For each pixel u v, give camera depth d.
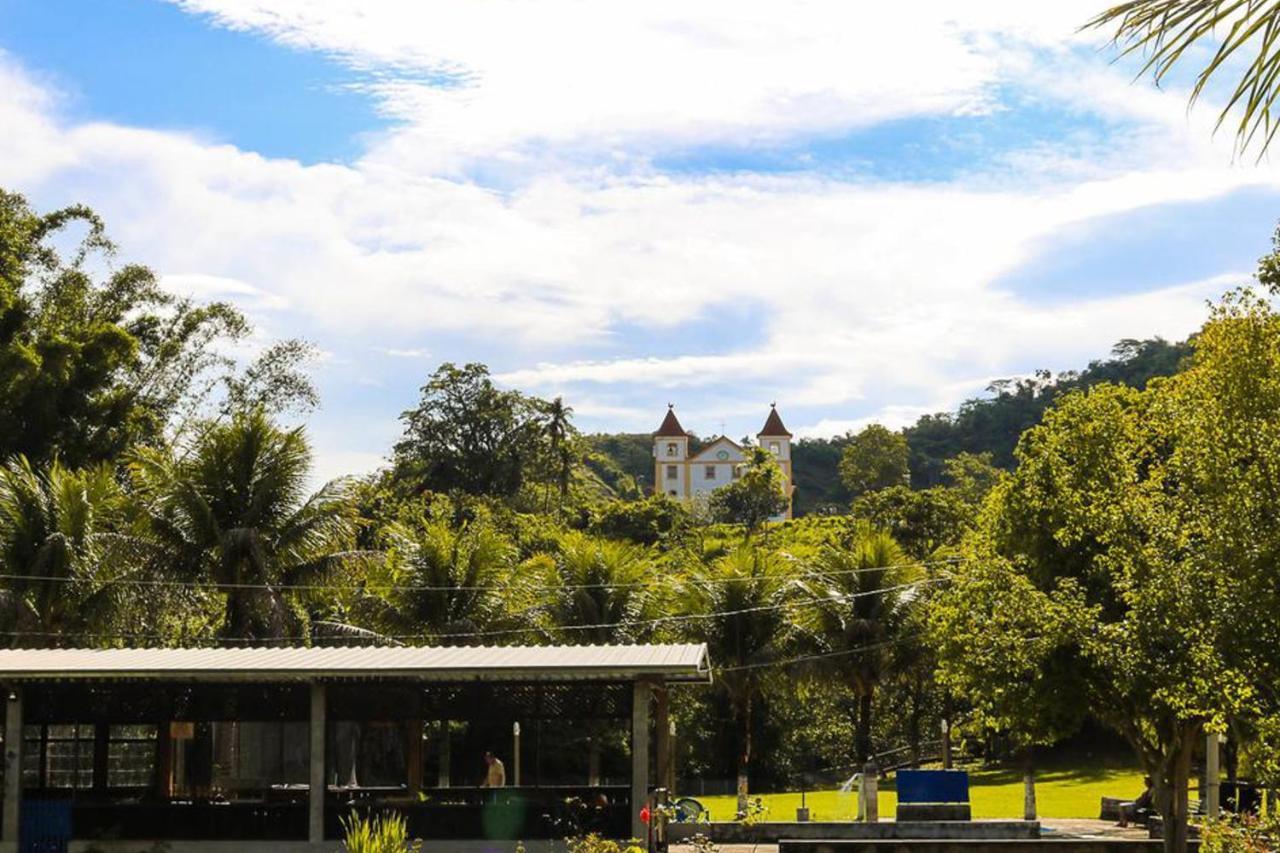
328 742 31.88
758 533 84.12
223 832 25.31
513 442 95.88
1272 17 6.25
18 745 25.33
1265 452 14.75
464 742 37.91
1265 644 14.72
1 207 54.72
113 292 60.22
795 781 49.28
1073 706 19.58
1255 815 18.67
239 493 35.84
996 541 21.66
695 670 23.23
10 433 48.88
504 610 38.91
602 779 41.44
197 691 26.23
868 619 40.25
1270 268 16.38
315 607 41.34
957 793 30.22
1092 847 22.45
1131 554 18.12
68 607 35.12
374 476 85.81
